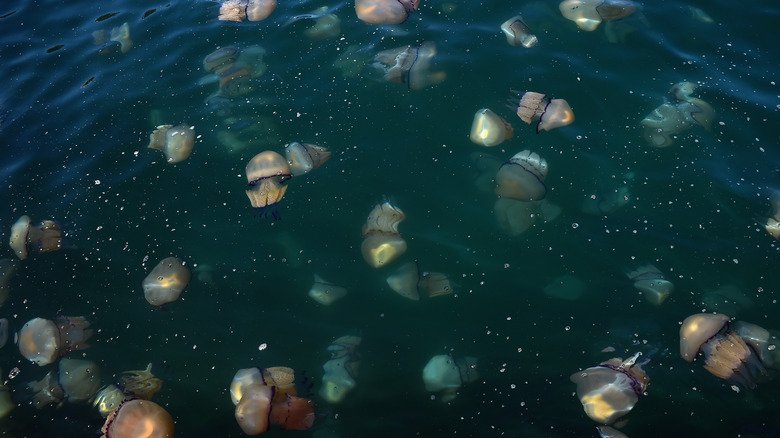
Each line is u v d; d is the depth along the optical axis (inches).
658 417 136.7
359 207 162.7
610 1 191.5
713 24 186.2
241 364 146.5
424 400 141.3
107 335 151.9
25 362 151.4
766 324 143.6
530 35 185.5
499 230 157.6
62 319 153.8
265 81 183.5
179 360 148.2
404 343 147.0
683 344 142.9
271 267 157.1
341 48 188.4
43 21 216.2
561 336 145.4
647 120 168.6
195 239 161.3
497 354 144.5
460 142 169.3
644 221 155.9
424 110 174.7
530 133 168.7
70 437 142.6
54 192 170.9
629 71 177.6
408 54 183.2
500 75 178.7
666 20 187.6
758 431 134.4
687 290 148.2
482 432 137.3
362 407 141.2
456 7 195.2
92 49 202.4
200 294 154.9
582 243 154.5
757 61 177.8
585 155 164.6
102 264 160.1
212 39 196.5
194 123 178.1
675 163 162.2
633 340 144.0
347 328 149.4
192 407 143.3
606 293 149.1
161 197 167.6
